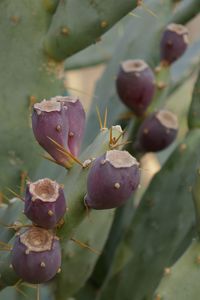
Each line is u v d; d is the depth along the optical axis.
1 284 0.64
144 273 0.93
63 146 0.60
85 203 0.58
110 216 0.80
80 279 0.84
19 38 0.81
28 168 0.83
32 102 0.82
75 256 0.81
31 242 0.56
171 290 0.69
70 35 0.79
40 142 0.60
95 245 0.81
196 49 1.27
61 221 0.58
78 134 0.61
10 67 0.82
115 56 1.09
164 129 0.90
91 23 0.77
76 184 0.58
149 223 0.93
